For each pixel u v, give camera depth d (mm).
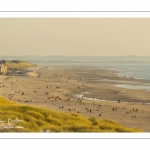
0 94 84625
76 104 75438
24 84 100812
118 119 60281
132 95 84938
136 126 54000
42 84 101688
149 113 65375
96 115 63875
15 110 46000
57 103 76188
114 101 78062
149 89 94438
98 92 90500
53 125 42938
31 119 42656
